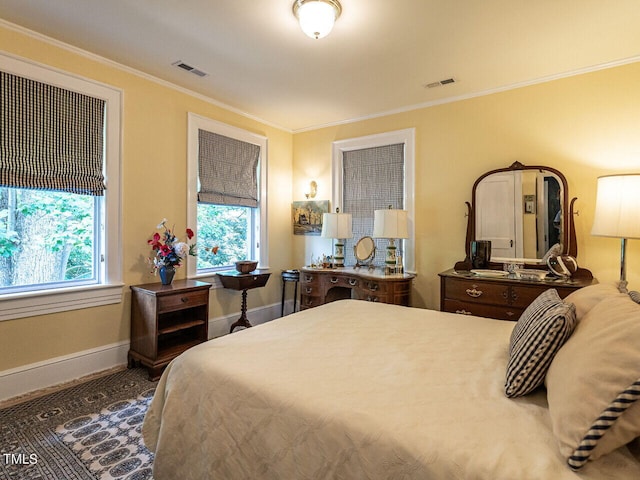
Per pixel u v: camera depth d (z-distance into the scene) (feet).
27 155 7.79
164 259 9.73
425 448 2.87
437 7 6.72
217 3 6.68
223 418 4.06
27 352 7.90
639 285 8.63
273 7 6.79
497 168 10.53
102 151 9.09
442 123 11.50
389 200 12.75
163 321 10.18
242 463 3.79
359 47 8.26
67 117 8.43
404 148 12.30
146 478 5.24
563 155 9.60
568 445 2.62
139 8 6.88
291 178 15.14
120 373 9.09
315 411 3.48
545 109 9.83
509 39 7.87
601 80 9.08
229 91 11.00
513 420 3.22
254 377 4.15
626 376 2.58
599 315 3.56
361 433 3.15
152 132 10.16
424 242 11.85
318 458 3.29
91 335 8.95
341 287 12.79
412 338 5.61
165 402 4.68
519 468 2.57
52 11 7.01
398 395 3.69
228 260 12.87
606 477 2.48
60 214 8.65
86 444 6.07
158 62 9.16
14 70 7.55
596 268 9.15
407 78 9.93
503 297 8.84
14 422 6.73
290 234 15.11
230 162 12.48
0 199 7.76
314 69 9.43
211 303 12.03
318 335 5.71
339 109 12.48
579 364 3.03
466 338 5.63
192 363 4.74
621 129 8.85
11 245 7.92
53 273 8.53
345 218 12.61
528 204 9.99
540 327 3.84
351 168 13.65
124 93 9.48
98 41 8.16
